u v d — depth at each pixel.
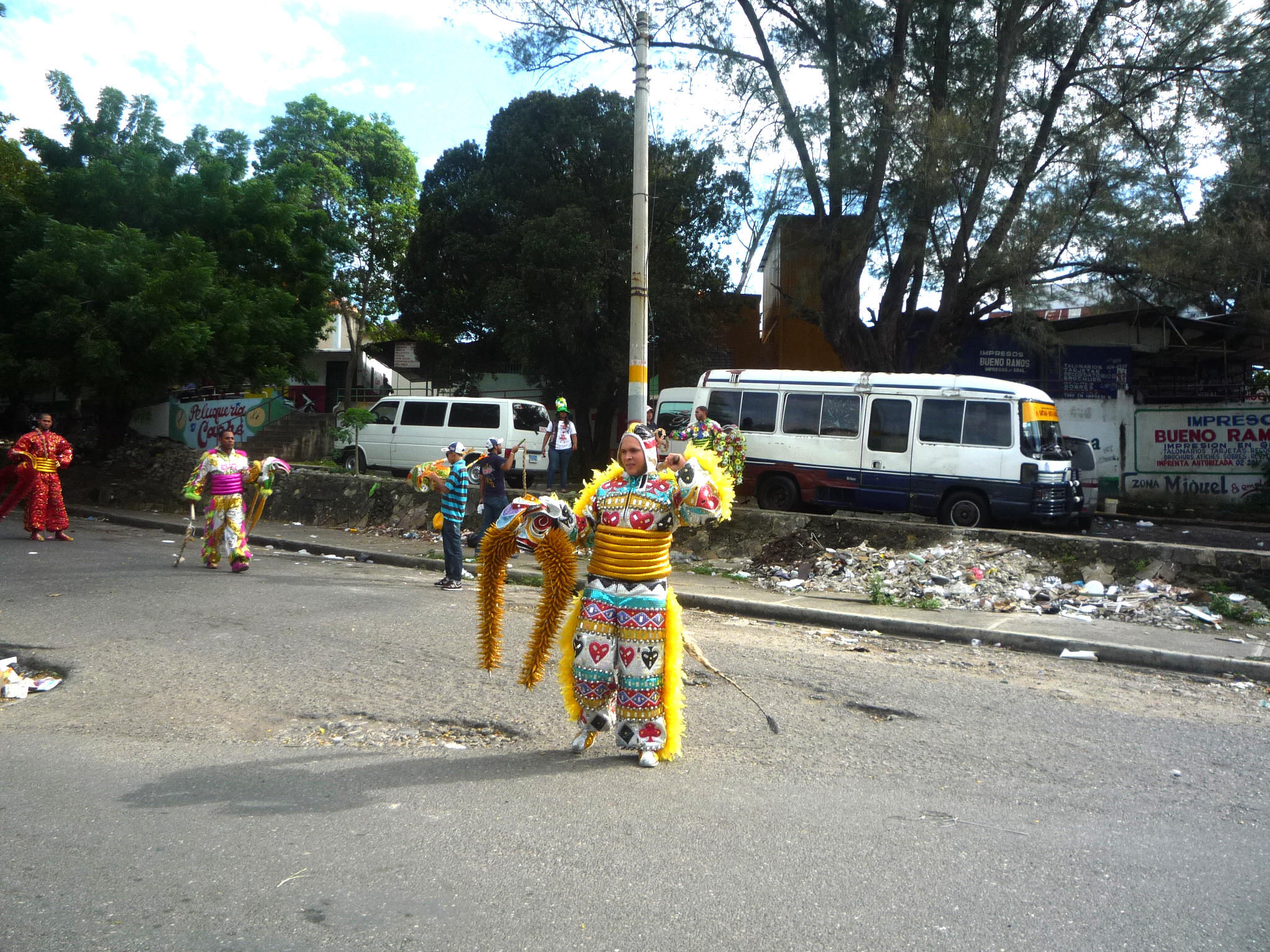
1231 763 5.05
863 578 11.19
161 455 21.36
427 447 20.66
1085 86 20.17
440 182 28.09
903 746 5.19
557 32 18.86
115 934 2.90
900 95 19.34
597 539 4.82
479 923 3.01
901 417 14.90
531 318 24.59
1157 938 3.01
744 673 6.77
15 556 11.38
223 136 24.28
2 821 3.79
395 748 4.90
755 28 20.42
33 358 19.02
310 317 22.72
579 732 5.00
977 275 19.55
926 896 3.28
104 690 5.86
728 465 14.93
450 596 9.84
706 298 27.41
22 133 21.75
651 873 3.40
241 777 4.38
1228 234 17.89
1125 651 7.86
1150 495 22.23
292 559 12.78
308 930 2.95
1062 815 4.18
